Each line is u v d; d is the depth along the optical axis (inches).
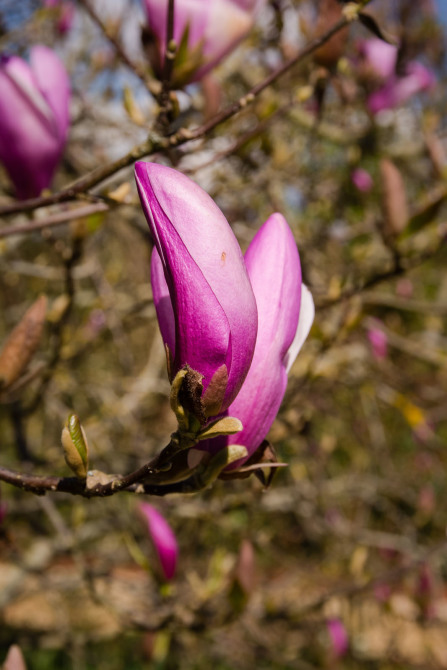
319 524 52.1
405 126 54.4
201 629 31.8
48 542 45.2
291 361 15.7
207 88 27.2
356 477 61.4
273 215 15.4
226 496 41.4
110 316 41.0
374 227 47.1
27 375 21.8
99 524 46.7
